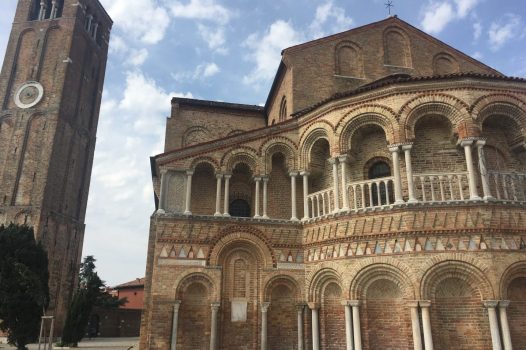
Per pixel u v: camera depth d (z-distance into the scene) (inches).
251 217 850.1
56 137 1971.0
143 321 858.1
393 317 689.6
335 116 816.9
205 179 918.4
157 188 1063.0
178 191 841.5
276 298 808.9
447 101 744.3
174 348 740.0
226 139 874.8
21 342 1094.4
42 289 1176.8
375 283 709.3
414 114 754.2
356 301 703.7
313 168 874.1
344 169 786.2
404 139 740.7
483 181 700.0
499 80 756.6
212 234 807.7
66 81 2084.2
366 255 710.5
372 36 1154.7
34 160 1914.4
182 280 774.5
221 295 786.2
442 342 652.7
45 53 2148.1
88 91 2331.4
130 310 2351.1
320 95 1070.4
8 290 1084.5
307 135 868.0
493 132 803.4
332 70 1103.0
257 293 804.0
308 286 796.0
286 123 896.9
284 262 813.2
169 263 777.6
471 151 727.7
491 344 633.0
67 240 2030.0
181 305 770.8
